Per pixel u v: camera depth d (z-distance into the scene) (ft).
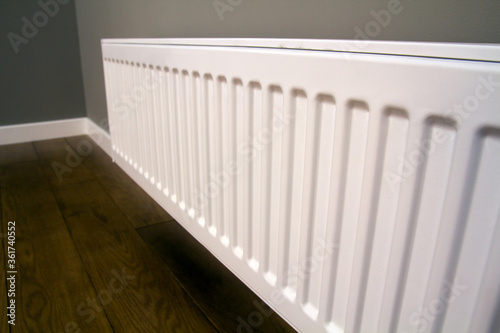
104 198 4.70
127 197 4.75
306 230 1.74
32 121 7.20
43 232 3.82
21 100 7.00
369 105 1.30
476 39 1.41
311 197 1.68
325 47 1.45
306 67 1.53
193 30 3.32
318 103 1.53
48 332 2.47
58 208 4.39
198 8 3.18
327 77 1.44
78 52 7.33
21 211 4.29
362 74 1.30
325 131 1.55
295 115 1.68
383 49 1.24
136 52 3.31
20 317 2.60
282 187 1.83
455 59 1.05
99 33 5.94
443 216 1.16
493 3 1.34
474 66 0.99
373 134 1.31
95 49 6.26
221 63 2.10
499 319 1.09
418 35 1.61
